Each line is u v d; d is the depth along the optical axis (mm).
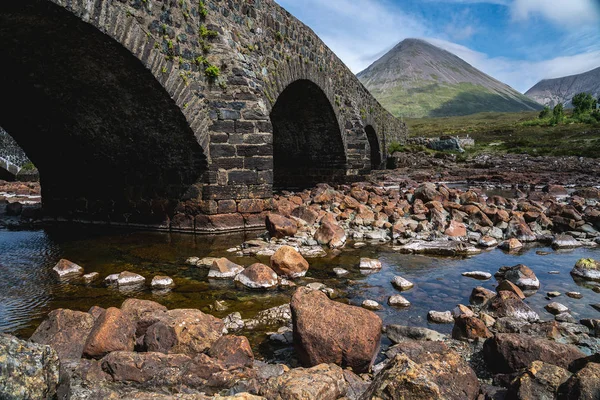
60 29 7160
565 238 8828
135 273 6500
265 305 5219
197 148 9781
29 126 11000
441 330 4438
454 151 49000
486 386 3092
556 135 64062
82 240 9328
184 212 10250
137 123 9867
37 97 9688
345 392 2889
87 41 7590
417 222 10445
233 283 6113
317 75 17047
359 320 3514
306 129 20875
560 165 35875
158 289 5863
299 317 3609
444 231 9484
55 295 5605
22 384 2145
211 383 3033
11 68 8453
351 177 21656
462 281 6258
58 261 7414
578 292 5723
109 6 7449
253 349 3975
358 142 21688
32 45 7645
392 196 14477
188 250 8227
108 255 7859
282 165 23062
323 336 3422
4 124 11008
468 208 10922
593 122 73625
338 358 3396
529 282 5918
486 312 4801
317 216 10930
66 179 12055
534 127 75500
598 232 9742
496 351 3422
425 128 98062
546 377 2734
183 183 10242
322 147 21578
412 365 2609
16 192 19641
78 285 6047
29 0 6223
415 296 5562
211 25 10188
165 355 3236
